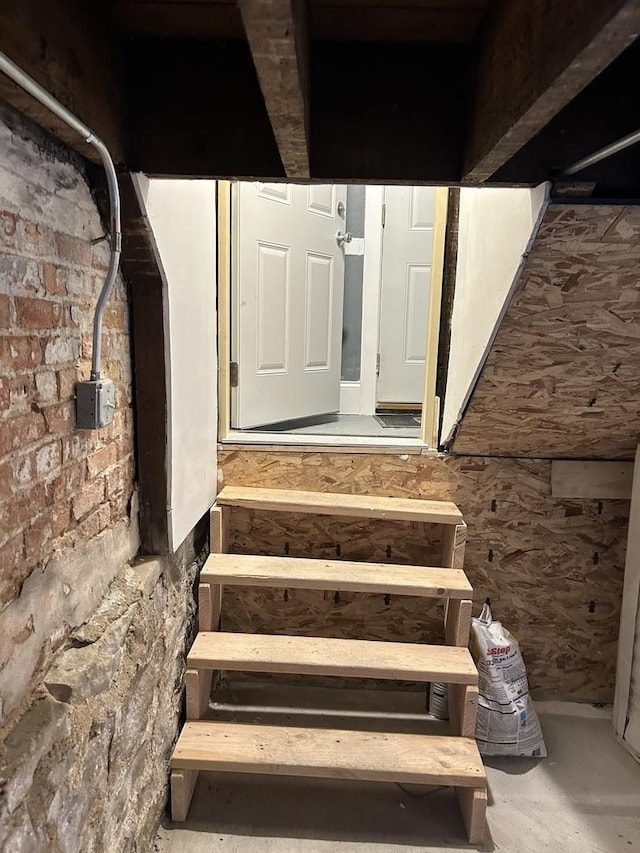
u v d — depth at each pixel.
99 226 1.29
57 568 1.15
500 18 1.01
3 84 0.83
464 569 2.35
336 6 1.05
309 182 1.29
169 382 1.58
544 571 2.35
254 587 2.36
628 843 1.75
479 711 2.06
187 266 1.74
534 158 1.26
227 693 2.31
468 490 2.29
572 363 1.78
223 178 1.29
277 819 1.80
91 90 1.06
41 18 0.88
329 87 1.22
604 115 1.24
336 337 3.15
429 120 1.23
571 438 2.15
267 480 2.29
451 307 2.21
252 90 1.23
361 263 3.31
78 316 1.21
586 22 0.70
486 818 1.82
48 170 1.07
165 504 1.64
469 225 1.97
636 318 1.61
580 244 1.40
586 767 2.05
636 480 2.15
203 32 1.18
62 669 1.14
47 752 1.00
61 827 1.05
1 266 0.92
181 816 1.76
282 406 2.76
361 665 1.81
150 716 1.58
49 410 1.10
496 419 2.06
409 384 3.42
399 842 1.73
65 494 1.18
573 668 2.41
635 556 2.13
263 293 2.53
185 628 1.97
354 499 2.22
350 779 1.78
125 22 1.15
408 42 1.20
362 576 1.97
